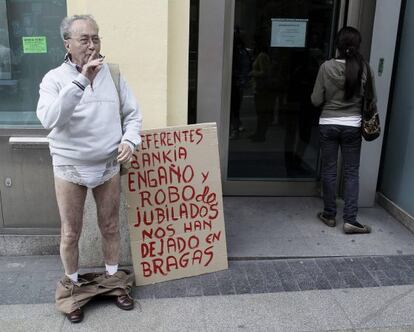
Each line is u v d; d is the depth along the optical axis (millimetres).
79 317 2857
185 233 3312
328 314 2969
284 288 3236
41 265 3512
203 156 3289
